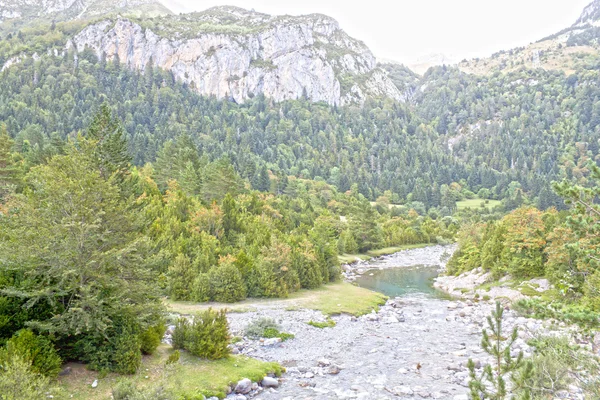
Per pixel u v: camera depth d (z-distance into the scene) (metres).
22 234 17.98
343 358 24.59
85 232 18.12
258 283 41.75
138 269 20.25
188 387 17.80
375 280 59.47
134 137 157.38
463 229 85.50
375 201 189.50
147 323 19.80
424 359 24.41
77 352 18.14
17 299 17.23
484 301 43.09
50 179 19.83
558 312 13.32
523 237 46.69
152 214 49.94
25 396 11.83
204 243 44.88
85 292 17.47
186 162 90.75
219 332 21.94
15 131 144.38
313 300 40.47
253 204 74.44
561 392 17.28
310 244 53.56
